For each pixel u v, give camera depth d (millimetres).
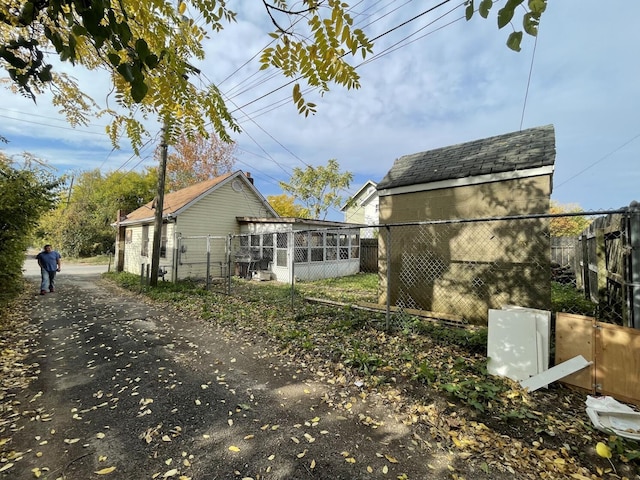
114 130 2057
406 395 2975
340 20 1240
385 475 2020
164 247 12586
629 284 3047
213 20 1452
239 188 14344
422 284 6262
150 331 5230
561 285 9539
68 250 25000
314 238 13367
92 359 3977
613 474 1998
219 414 2711
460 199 5852
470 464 2104
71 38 1018
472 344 4086
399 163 7660
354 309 6402
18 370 3592
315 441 2354
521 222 5230
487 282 5508
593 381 2928
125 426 2535
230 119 1950
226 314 6207
